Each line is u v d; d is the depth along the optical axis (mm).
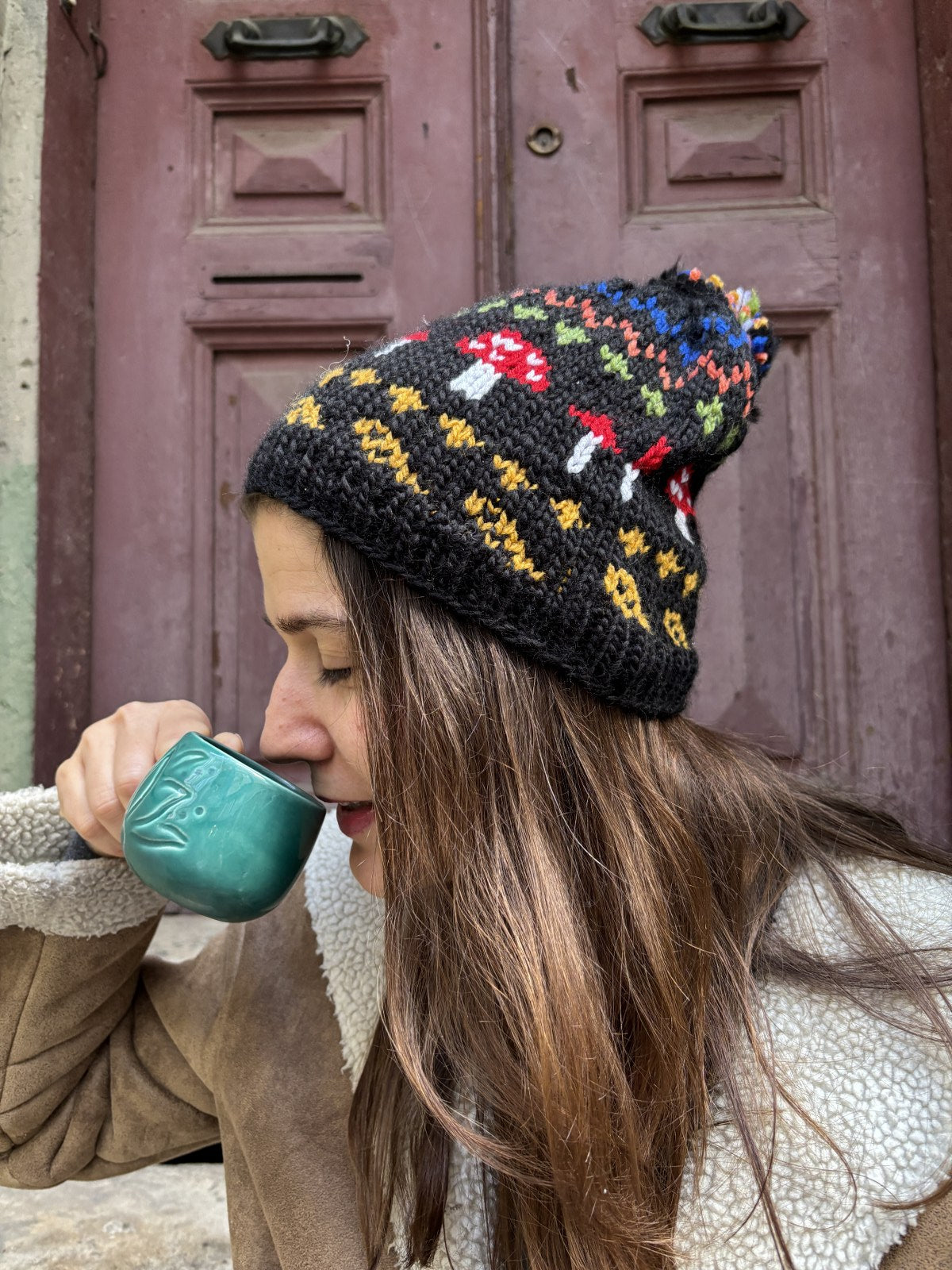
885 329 1630
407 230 1679
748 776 702
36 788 697
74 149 1655
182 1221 1130
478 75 1656
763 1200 531
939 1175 529
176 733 634
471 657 568
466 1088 592
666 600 623
